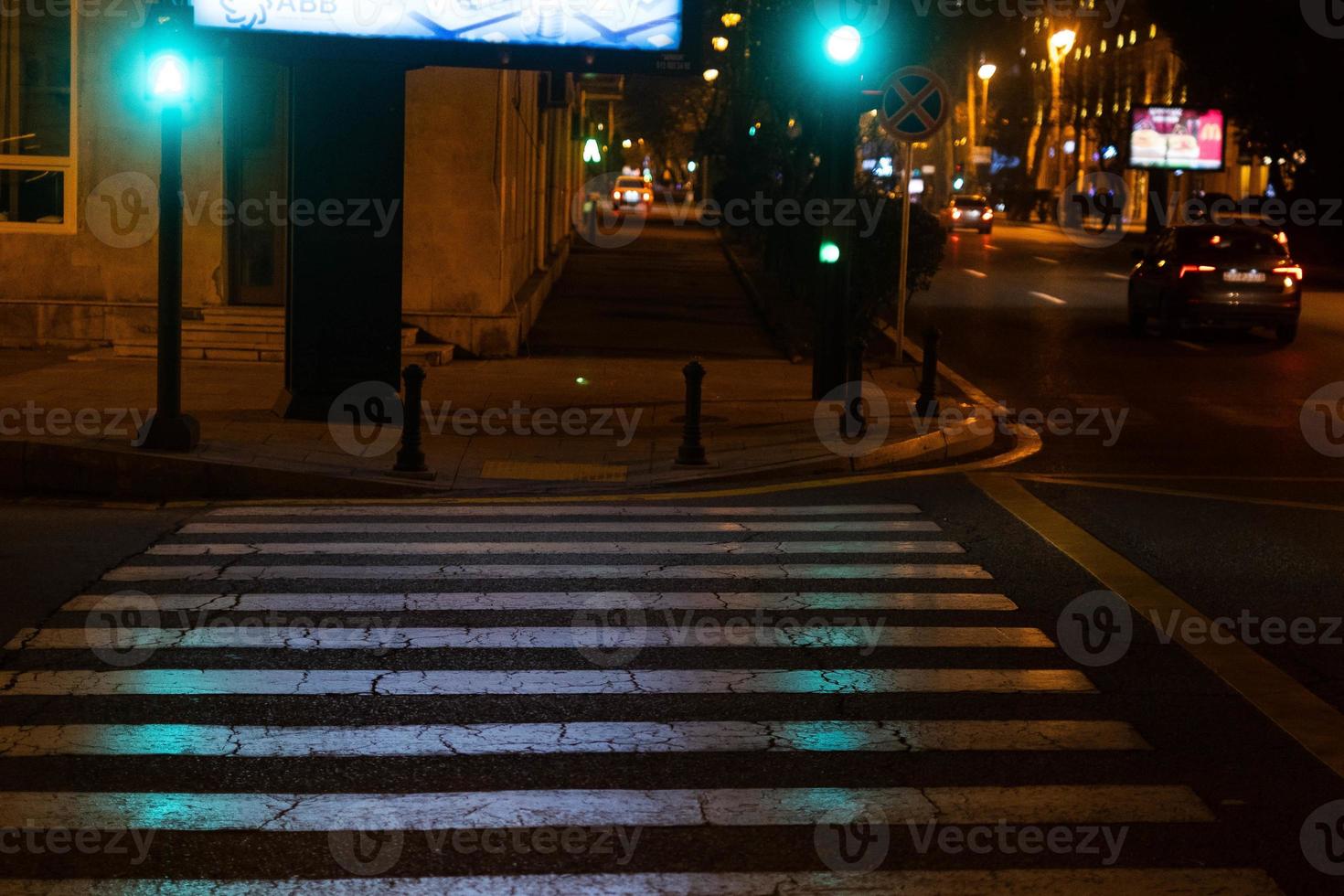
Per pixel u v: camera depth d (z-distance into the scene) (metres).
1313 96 45.78
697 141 42.31
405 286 19.20
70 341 18.95
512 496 11.38
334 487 11.51
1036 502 11.13
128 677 6.60
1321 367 20.02
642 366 18.78
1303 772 5.57
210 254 19.02
